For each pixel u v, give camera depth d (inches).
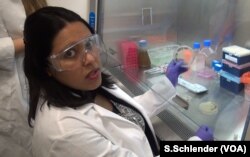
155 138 43.6
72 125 30.0
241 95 46.5
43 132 30.4
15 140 58.7
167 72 51.4
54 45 29.5
